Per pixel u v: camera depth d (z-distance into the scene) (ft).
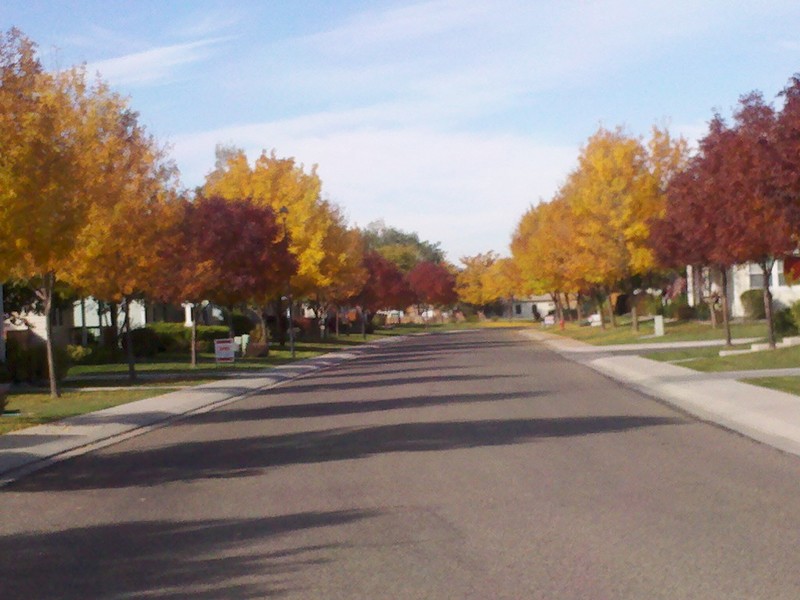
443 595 24.99
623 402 74.13
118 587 27.30
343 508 37.04
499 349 177.17
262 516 36.32
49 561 30.86
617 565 27.22
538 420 63.36
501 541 30.60
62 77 97.81
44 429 68.95
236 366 143.43
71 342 172.86
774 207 67.62
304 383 111.45
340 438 58.49
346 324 313.53
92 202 89.66
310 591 25.91
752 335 147.64
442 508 36.17
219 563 29.45
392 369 129.29
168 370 135.74
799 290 176.86
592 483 40.09
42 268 90.38
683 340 152.05
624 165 166.20
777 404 65.16
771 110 72.79
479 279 450.30
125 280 102.17
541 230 216.95
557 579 26.03
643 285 240.94
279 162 180.75
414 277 433.89
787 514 33.40
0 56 66.69
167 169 107.04
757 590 24.47
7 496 44.06
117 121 101.45
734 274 188.03
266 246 152.15
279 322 207.82
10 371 109.19
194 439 62.49
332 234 192.85
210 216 145.48
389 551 29.91
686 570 26.48
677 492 37.65
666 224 127.95
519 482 40.91
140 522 36.50
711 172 92.94
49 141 65.67
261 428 66.54
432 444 53.83
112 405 86.33
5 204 61.46
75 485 46.26
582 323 267.59
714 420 61.72
